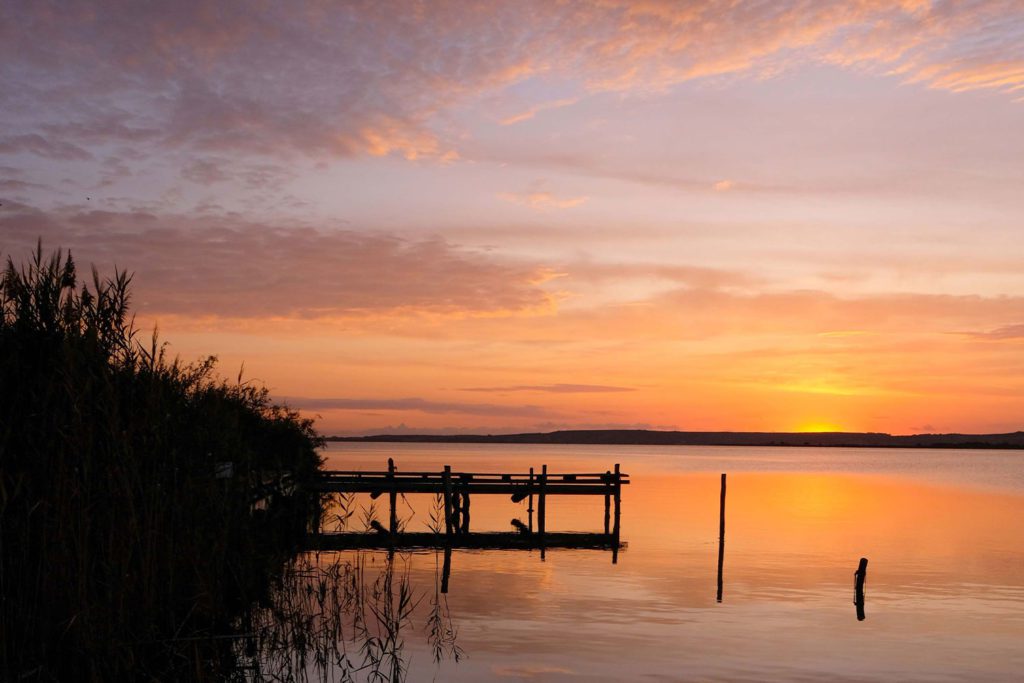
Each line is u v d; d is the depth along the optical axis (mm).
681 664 14750
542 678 13570
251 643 13484
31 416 9797
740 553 30500
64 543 9648
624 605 20062
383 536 31578
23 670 9273
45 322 10211
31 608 9586
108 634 9672
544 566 26359
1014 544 34250
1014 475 120625
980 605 20953
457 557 28016
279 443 23484
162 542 10883
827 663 15133
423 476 32781
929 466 176375
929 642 16875
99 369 10289
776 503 57562
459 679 13266
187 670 10969
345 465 101500
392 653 14102
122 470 10180
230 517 13336
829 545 33312
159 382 10859
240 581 13414
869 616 19375
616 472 33062
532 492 33312
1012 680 14359
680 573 25422
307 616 15656
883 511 51250
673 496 63750
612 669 14273
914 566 27938
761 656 15469
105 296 10695
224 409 13602
